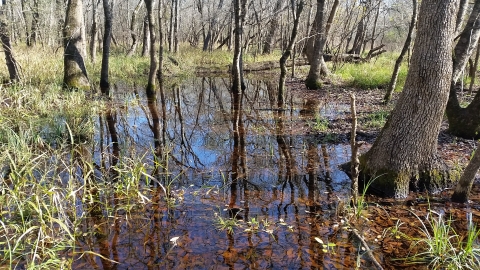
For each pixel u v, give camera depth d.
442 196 4.64
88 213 4.27
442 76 4.34
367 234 3.80
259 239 3.75
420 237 3.72
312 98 11.33
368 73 13.76
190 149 6.68
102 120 8.66
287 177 5.34
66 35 10.92
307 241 3.71
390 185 4.65
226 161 6.04
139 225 4.03
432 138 4.62
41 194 4.31
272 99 11.42
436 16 4.16
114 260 3.40
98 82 13.55
